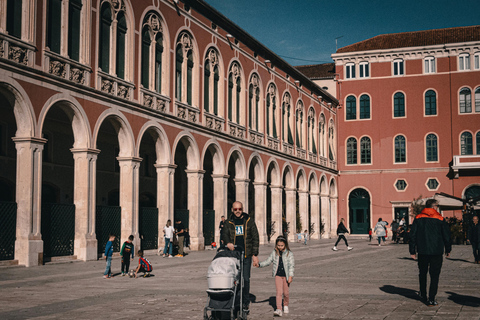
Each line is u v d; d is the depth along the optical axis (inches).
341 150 2386.8
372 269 759.7
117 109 996.6
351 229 2361.0
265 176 1644.9
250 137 1563.7
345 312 400.5
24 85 790.5
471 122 2237.9
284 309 398.3
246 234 410.9
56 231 867.4
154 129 1114.1
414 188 2285.9
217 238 1359.5
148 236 1119.6
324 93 2207.2
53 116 1190.3
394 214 2305.6
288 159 1822.1
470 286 547.2
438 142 2268.7
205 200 1814.7
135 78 1062.4
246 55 1565.0
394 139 2325.3
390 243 1701.5
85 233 898.7
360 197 2364.7
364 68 2381.9
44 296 491.2
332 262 903.1
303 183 1956.2
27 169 791.7
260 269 773.3
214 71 1392.7
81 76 909.2
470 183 2210.9
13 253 784.3
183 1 1245.7
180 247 1066.7
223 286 367.2
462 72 2257.6
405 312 398.3
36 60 816.3
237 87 1518.2
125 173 1029.8
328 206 2204.7
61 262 845.8
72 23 909.2
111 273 693.9
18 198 792.3
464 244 1533.0
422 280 447.8
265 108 1679.4
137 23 1072.8
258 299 472.7
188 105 1243.8
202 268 794.2
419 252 437.7
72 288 551.5
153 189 1584.6
